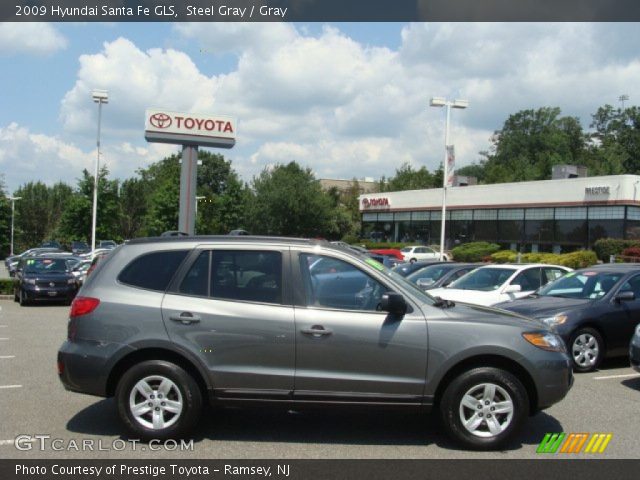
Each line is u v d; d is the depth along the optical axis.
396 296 5.39
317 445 5.54
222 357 5.43
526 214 44.81
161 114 39.16
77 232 53.25
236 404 5.43
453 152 30.19
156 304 5.54
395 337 5.40
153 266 5.72
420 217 55.84
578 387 8.05
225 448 5.43
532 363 5.43
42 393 7.25
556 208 42.44
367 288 5.62
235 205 69.00
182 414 5.45
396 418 6.45
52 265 19.62
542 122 94.88
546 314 9.03
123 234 67.19
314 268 5.66
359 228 70.44
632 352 8.08
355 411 5.44
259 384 5.41
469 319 5.54
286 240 5.80
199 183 89.69
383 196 60.22
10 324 13.87
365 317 5.47
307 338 5.40
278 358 5.41
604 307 9.20
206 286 5.62
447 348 5.39
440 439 5.76
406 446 5.54
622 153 82.56
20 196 70.12
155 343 5.45
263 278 5.63
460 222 51.06
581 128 93.25
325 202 65.56
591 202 39.62
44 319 14.95
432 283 15.20
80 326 5.56
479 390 5.46
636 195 37.72
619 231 38.00
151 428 5.46
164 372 5.45
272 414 6.52
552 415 6.64
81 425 6.03
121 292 5.62
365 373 5.40
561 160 80.19
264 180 65.69
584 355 9.03
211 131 39.88
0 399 6.97
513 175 81.56
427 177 82.81
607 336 9.15
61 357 5.56
